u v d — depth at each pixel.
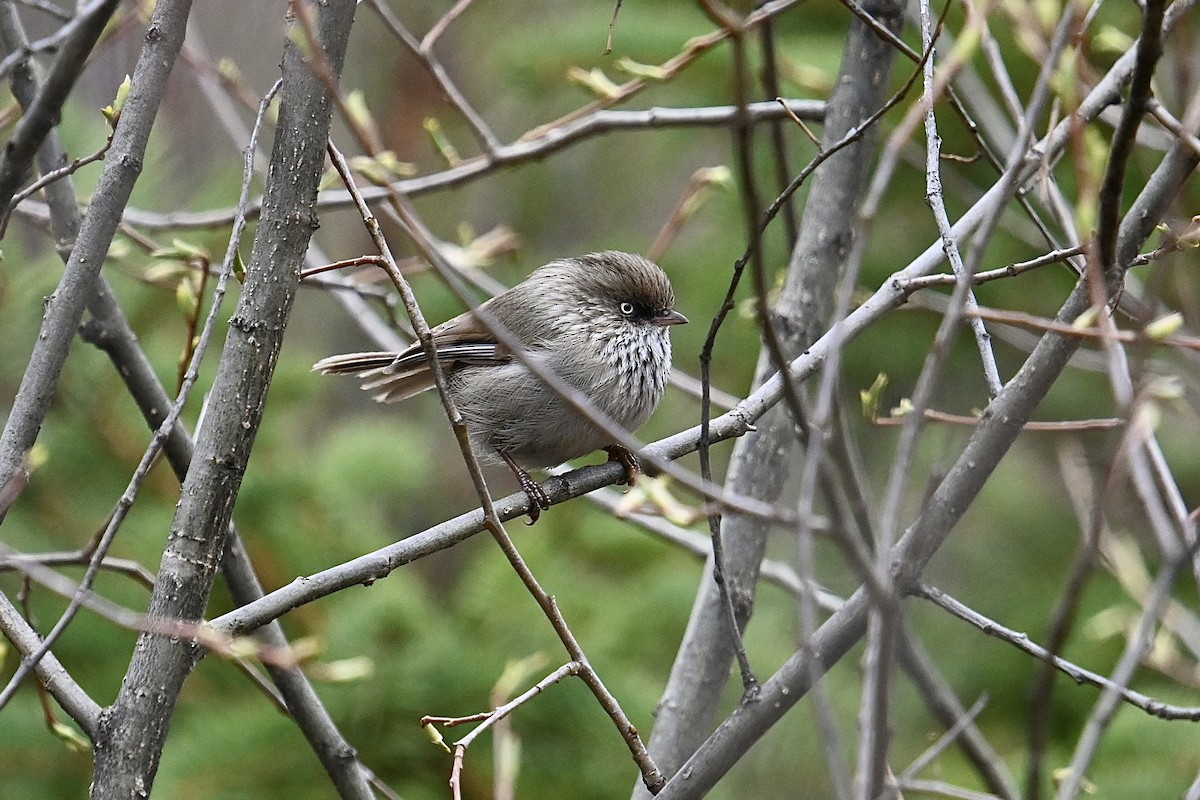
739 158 4.47
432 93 21.23
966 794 6.91
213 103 10.64
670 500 5.72
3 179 6.16
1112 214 5.53
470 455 6.25
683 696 8.74
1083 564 4.72
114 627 11.28
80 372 11.28
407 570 13.59
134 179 6.54
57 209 7.92
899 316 16.50
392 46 21.52
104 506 11.51
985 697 7.22
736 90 4.42
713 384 17.16
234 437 6.25
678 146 18.64
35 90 7.32
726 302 6.27
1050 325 5.64
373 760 11.05
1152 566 13.36
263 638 7.73
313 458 13.04
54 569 11.08
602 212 22.12
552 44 16.47
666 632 12.48
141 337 11.75
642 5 16.77
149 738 5.98
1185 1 5.71
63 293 6.45
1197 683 7.08
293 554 11.68
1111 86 7.46
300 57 6.30
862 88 9.48
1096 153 5.59
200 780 10.78
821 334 9.31
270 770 10.87
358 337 19.34
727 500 5.27
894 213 16.05
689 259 18.17
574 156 21.98
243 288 6.36
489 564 12.54
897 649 5.39
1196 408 7.08
